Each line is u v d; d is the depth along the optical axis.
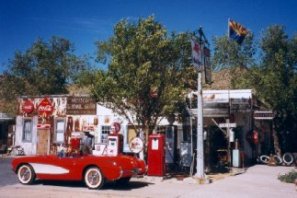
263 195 12.66
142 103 18.58
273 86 25.75
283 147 29.92
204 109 21.08
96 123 25.16
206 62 16.88
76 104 25.84
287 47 27.33
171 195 12.47
